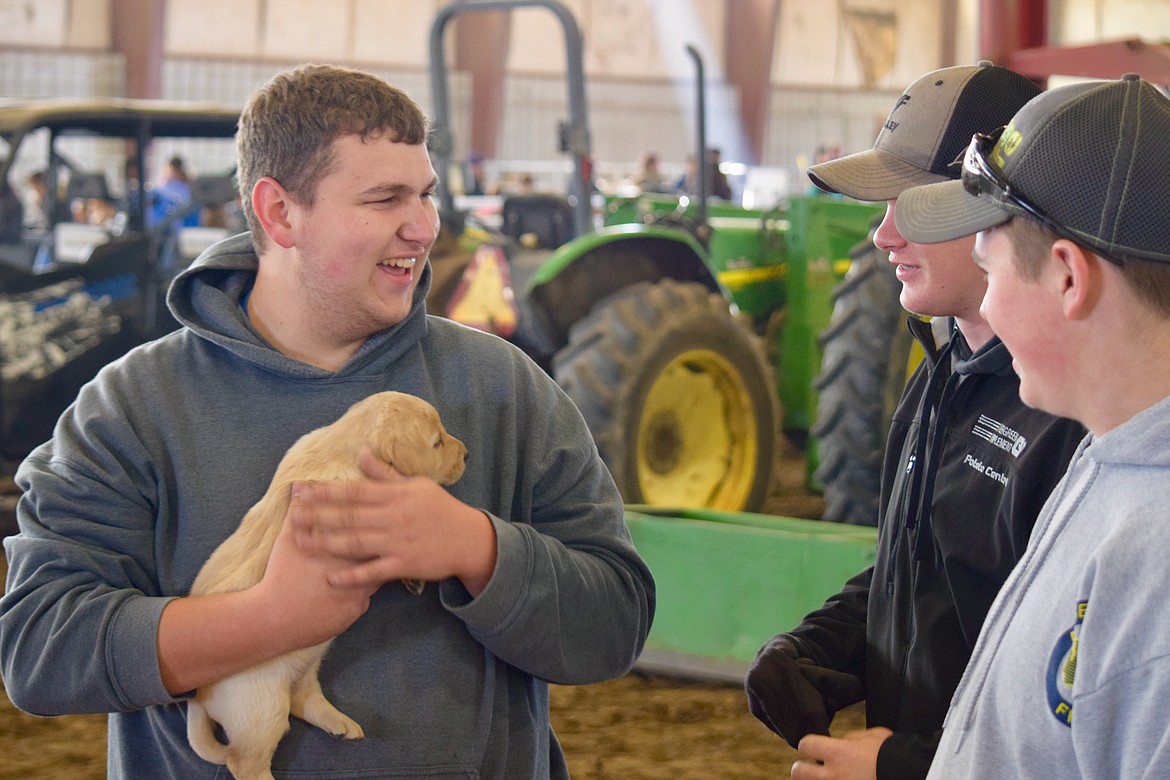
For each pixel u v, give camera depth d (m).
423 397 1.58
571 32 5.08
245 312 1.61
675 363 4.56
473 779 1.48
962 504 1.54
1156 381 1.05
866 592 1.84
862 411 4.88
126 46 22.03
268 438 1.54
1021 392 1.15
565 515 1.62
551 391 1.68
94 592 1.41
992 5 7.09
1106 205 1.04
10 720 3.50
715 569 3.75
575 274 4.71
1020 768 1.07
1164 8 18.55
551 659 1.48
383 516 1.35
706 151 6.30
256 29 23.11
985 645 1.19
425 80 24.14
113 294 5.76
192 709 1.44
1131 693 0.97
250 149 1.50
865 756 1.47
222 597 1.37
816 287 6.23
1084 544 1.06
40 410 5.66
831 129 25.83
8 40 21.39
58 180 6.34
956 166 1.64
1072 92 1.12
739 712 3.53
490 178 19.23
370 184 1.46
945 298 1.57
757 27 24.52
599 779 3.03
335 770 1.44
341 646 1.47
